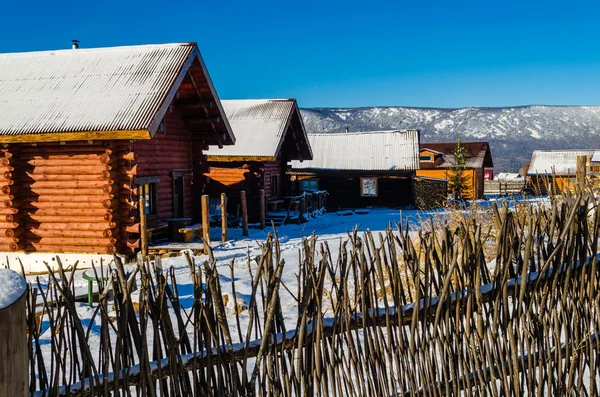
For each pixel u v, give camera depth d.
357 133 37.09
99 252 13.14
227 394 3.03
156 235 14.67
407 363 3.41
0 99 14.16
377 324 3.36
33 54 16.06
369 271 3.35
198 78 15.11
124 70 14.44
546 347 3.76
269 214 21.75
